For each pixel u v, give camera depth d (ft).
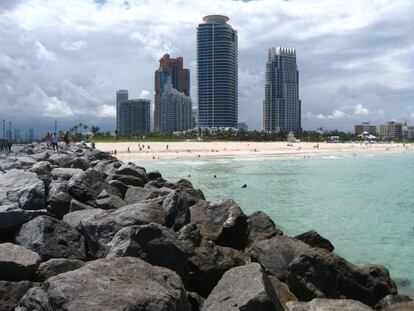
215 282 38.73
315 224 77.51
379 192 123.13
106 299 23.56
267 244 43.37
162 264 34.19
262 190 122.72
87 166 91.20
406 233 70.69
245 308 27.53
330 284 37.91
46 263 32.68
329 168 213.87
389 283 40.73
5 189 57.31
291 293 37.96
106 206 53.93
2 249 33.14
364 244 63.52
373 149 496.64
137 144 407.03
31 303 24.86
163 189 64.28
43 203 52.34
